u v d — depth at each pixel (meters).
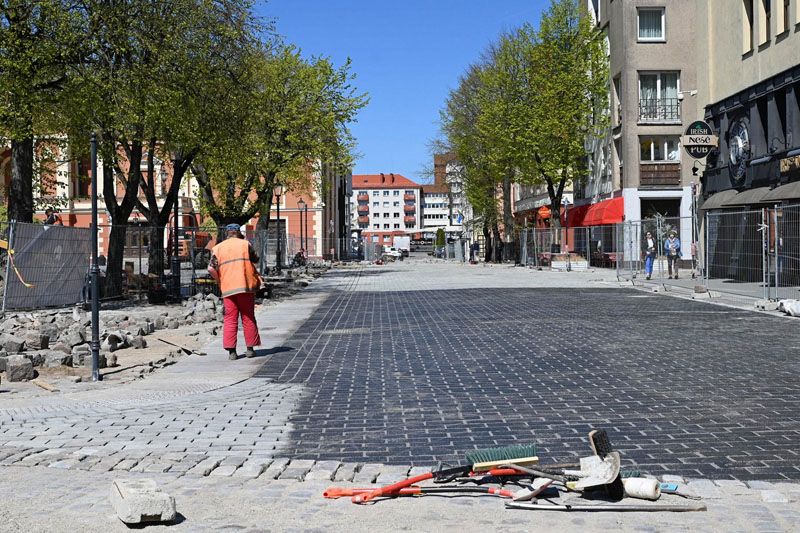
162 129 21.47
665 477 5.21
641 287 26.23
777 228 18.05
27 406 8.10
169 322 15.73
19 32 19.36
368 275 41.22
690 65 41.25
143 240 22.52
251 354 11.64
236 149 24.73
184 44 21.44
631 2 41.09
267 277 35.38
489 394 8.32
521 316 16.64
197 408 7.93
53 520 4.51
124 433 6.85
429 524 4.42
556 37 45.41
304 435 6.69
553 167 44.75
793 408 7.38
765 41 25.39
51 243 19.14
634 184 41.38
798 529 4.25
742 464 5.55
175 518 4.52
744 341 12.21
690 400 7.83
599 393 8.27
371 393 8.55
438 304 20.50
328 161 35.28
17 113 19.47
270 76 33.31
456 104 54.19
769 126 24.72
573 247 41.34
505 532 4.27
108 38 20.20
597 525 4.36
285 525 4.42
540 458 5.80
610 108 44.50
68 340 12.39
